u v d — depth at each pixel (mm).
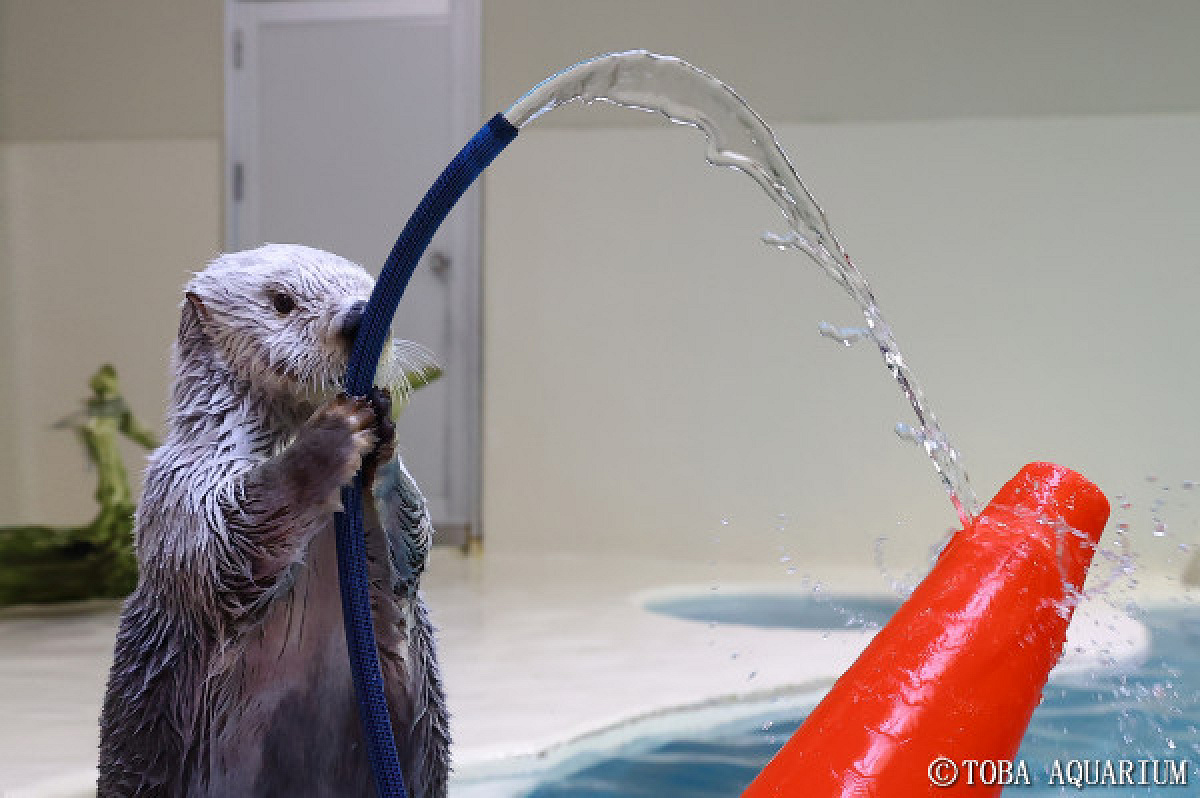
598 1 8430
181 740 2254
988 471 8023
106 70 9016
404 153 9055
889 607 6504
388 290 1982
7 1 9070
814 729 1241
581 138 8477
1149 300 7844
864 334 2086
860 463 8180
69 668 4836
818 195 8172
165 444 2273
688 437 8375
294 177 9133
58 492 9039
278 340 2174
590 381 8492
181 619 2215
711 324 8359
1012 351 7992
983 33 7988
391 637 2262
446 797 2482
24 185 9094
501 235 8570
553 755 3559
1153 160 7828
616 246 8453
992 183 7996
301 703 2262
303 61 9102
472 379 8961
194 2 8938
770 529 8266
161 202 8969
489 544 8609
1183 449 7809
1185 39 7773
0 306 9109
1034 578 1429
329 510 2021
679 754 3645
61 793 3154
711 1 8273
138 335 9008
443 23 8984
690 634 5398
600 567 7879
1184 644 4738
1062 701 3812
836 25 8141
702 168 8359
